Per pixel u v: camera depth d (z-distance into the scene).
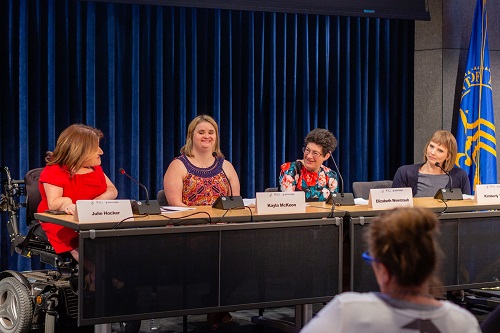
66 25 5.37
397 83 6.46
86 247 2.95
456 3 6.20
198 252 3.17
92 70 5.46
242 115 6.02
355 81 6.34
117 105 5.60
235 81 5.94
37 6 5.28
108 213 3.03
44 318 3.74
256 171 6.07
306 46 6.13
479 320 4.27
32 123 5.33
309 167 4.35
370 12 5.88
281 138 6.12
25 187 3.92
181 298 3.14
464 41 6.24
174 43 5.73
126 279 3.03
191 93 5.79
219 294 3.22
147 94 5.66
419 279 1.43
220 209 3.49
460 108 6.05
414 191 4.72
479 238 3.75
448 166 4.70
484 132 6.00
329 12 5.76
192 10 5.73
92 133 3.62
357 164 6.38
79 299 2.94
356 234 3.48
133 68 5.58
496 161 6.11
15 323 3.73
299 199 3.43
